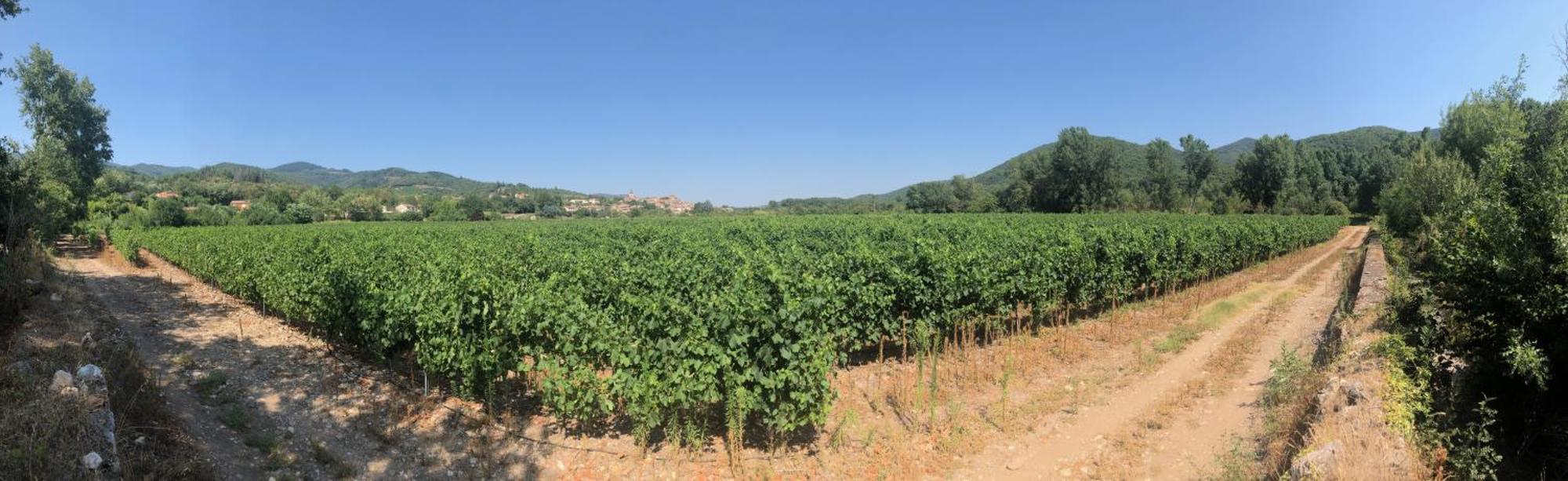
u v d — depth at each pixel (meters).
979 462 6.75
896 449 6.97
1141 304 16.47
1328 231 42.84
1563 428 5.50
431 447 7.21
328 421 7.97
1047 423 7.77
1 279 11.31
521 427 7.77
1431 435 5.54
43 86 44.88
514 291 8.72
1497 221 5.95
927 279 11.63
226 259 18.83
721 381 7.12
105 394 6.68
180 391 8.79
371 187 192.75
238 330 13.98
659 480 6.47
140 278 25.27
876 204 127.12
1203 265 19.97
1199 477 6.29
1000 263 12.78
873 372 10.28
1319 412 6.30
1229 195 86.81
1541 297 5.42
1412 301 7.04
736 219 54.31
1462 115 27.02
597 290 12.36
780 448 7.01
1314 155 92.38
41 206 18.33
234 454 6.73
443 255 17.62
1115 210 80.88
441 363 8.62
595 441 7.35
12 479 4.80
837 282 10.64
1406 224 24.84
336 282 10.99
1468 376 6.44
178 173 148.62
